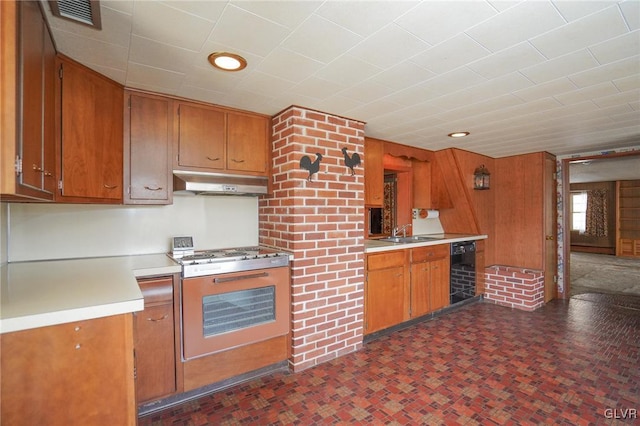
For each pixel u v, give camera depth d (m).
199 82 2.05
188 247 2.46
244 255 2.36
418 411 1.97
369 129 3.15
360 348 2.88
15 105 1.03
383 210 4.23
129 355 1.19
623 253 8.77
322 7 1.29
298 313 2.48
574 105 2.46
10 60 1.01
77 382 1.11
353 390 2.21
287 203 2.53
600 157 4.17
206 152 2.43
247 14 1.34
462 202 4.34
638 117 2.75
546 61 1.76
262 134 2.70
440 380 2.33
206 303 2.14
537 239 4.28
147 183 2.21
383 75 1.94
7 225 2.03
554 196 4.54
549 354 2.75
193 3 1.27
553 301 4.41
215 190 2.37
